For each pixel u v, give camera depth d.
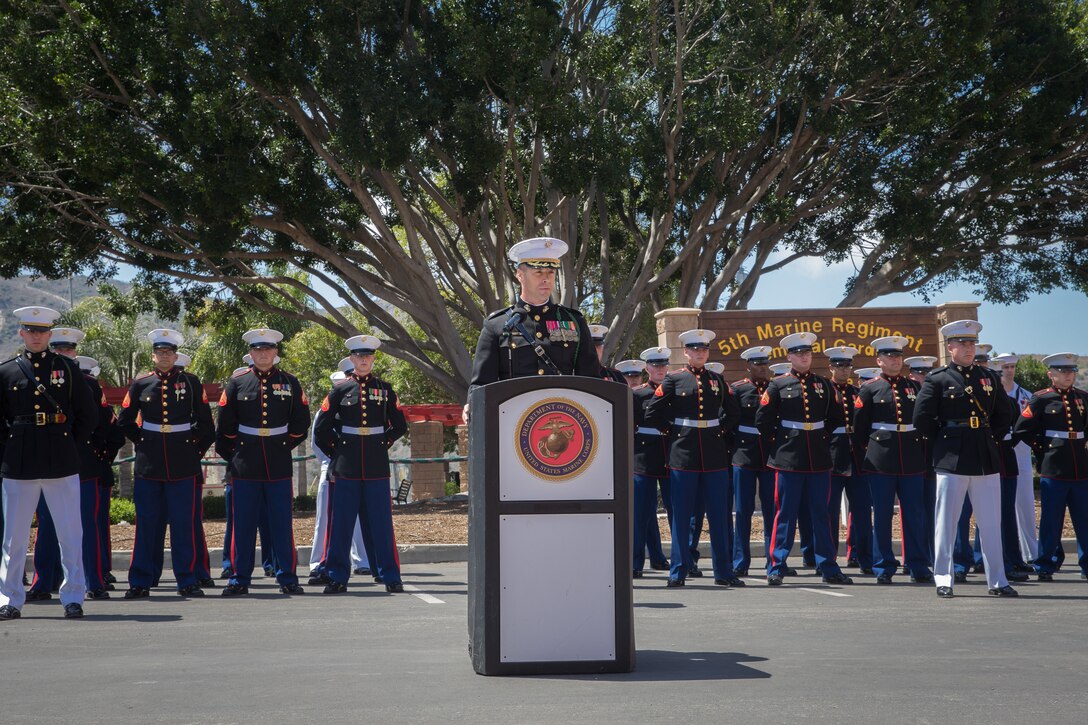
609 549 4.69
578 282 26.89
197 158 20.12
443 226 27.41
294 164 22.77
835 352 12.04
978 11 21.88
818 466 10.24
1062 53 24.27
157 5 20.30
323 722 3.58
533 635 4.63
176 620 7.25
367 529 10.65
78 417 7.89
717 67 21.38
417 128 20.34
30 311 7.77
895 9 22.00
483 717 3.64
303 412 9.87
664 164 22.28
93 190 23.14
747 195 25.42
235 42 18.94
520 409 4.70
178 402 9.62
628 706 3.83
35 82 19.17
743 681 4.38
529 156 24.39
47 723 3.63
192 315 29.78
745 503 11.34
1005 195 27.69
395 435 9.95
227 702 3.98
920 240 25.19
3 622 7.27
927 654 5.22
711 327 17.38
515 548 4.65
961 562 10.47
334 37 19.44
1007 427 9.01
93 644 5.96
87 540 9.34
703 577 10.83
